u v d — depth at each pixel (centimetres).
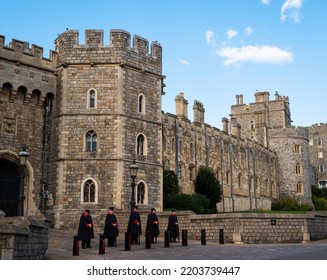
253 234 2520
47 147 3184
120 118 3106
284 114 8112
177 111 5141
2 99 3036
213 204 4850
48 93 3216
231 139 6078
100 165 3048
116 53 3188
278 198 7250
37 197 3103
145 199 3166
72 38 3212
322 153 9362
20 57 3111
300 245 2281
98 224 2955
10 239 1317
